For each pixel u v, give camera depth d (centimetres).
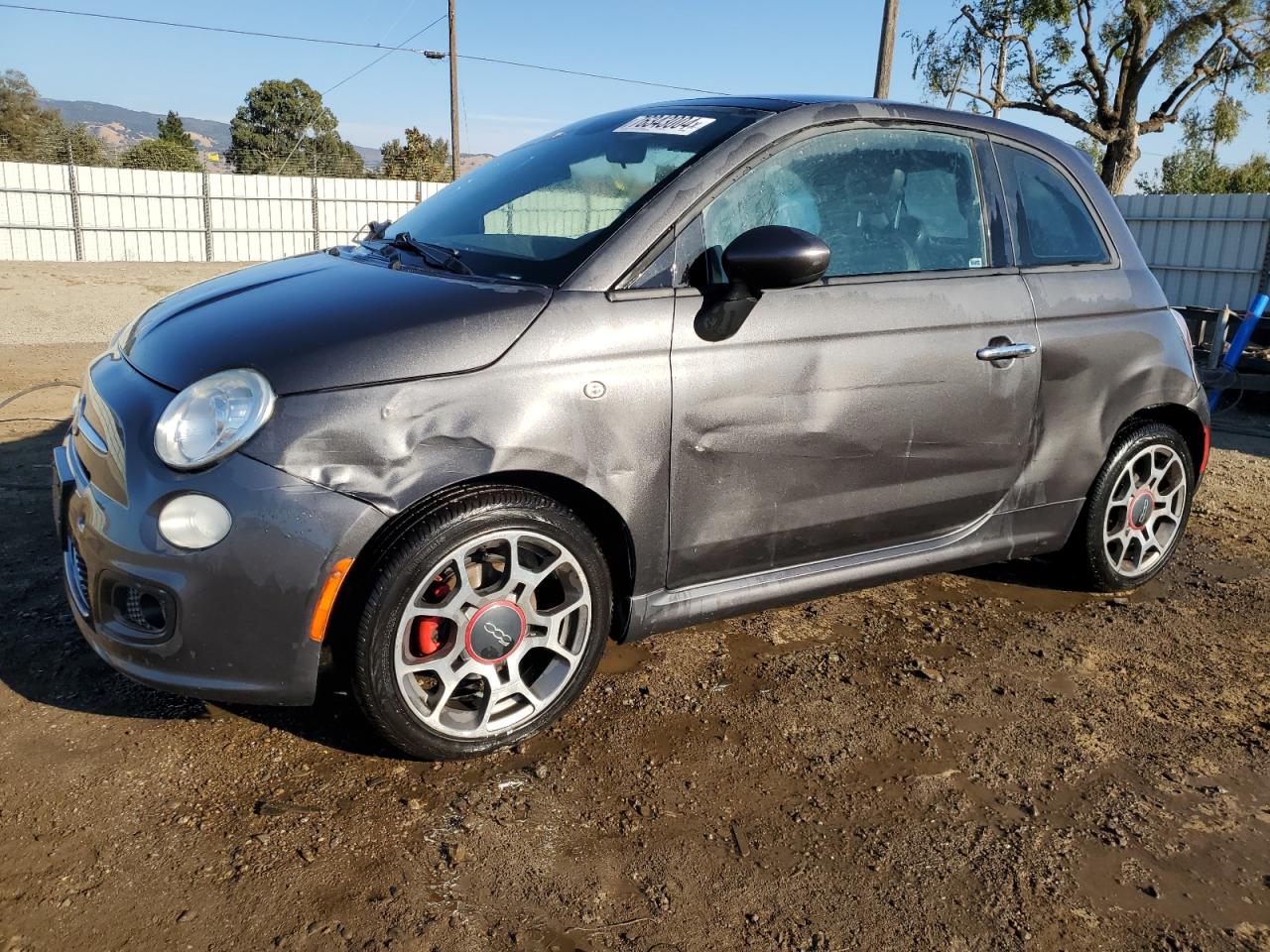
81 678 277
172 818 220
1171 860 222
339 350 220
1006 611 359
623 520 249
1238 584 398
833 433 275
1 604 321
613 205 263
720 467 260
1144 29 2298
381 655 225
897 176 296
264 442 210
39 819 217
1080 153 351
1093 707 290
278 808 224
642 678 294
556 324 236
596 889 204
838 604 358
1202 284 1305
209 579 210
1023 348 306
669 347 248
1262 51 2262
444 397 222
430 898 198
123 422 222
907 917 201
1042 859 221
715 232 260
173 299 283
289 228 3170
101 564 220
